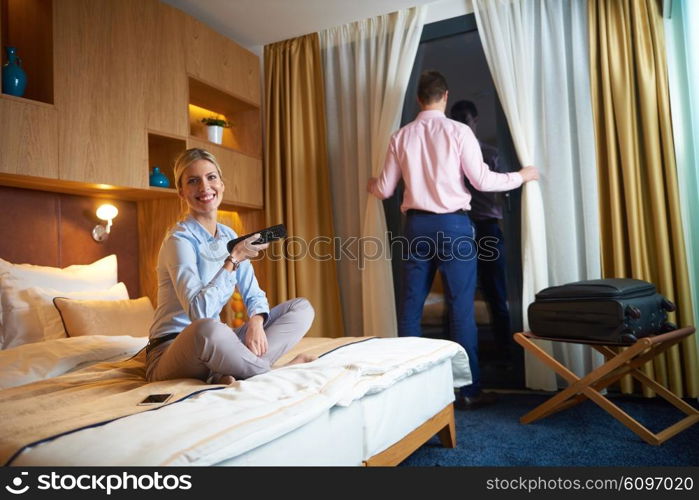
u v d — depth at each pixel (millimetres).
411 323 2729
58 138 2326
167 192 2857
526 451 1910
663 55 2645
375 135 3285
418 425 1682
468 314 2656
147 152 2756
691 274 2643
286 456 1044
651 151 2627
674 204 2582
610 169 2713
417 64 3332
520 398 2803
